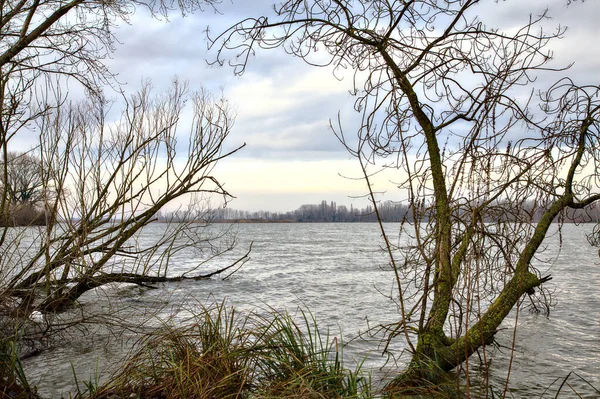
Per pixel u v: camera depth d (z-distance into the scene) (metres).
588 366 7.31
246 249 37.91
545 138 5.34
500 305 5.59
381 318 10.93
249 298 13.90
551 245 38.66
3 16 9.16
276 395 4.39
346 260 27.73
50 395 5.73
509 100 4.79
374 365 7.05
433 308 5.54
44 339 7.92
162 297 13.02
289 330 5.29
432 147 5.35
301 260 28.05
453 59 5.09
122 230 9.77
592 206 6.00
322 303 13.11
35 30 8.77
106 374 6.44
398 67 5.28
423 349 5.40
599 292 14.60
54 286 8.44
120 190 9.73
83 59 10.01
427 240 5.27
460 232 5.45
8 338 6.02
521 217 5.17
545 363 7.39
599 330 9.61
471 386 6.05
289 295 14.54
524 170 5.04
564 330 9.60
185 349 5.26
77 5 9.73
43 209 8.09
